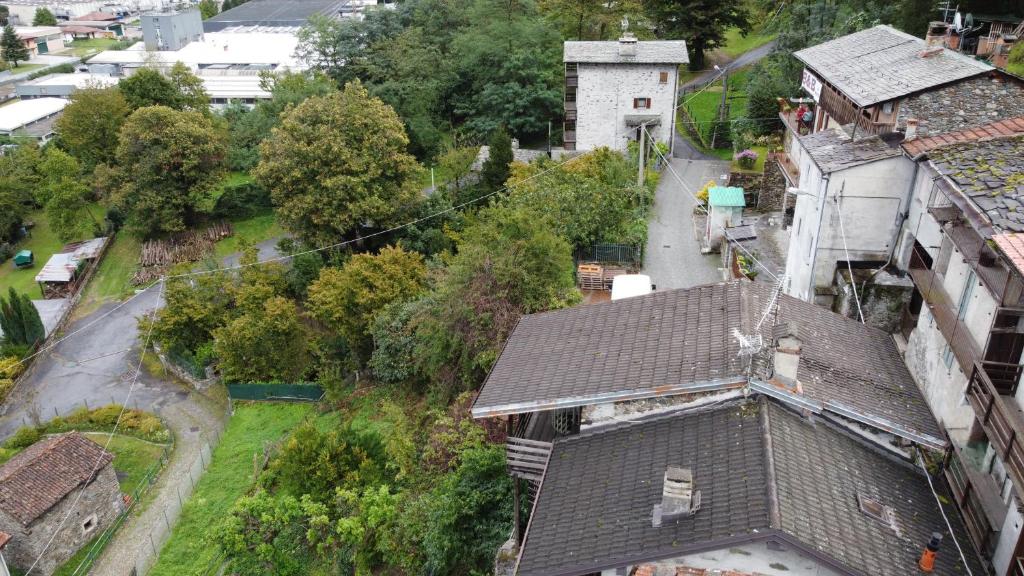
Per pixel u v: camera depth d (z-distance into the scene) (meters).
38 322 55.44
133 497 38.75
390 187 56.88
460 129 76.00
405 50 77.62
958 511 17.42
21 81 130.00
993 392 16.95
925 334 24.84
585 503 17.03
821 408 17.53
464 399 30.38
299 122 56.06
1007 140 22.28
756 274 38.66
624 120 62.41
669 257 45.44
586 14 76.38
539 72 71.75
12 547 33.69
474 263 35.91
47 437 43.69
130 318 59.03
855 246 29.30
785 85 55.25
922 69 30.56
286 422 42.66
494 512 23.67
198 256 65.31
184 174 65.88
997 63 36.97
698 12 73.19
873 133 29.98
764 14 76.06
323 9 139.00
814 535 14.28
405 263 45.03
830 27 55.56
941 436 17.84
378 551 26.23
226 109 84.31
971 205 19.42
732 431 17.28
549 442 21.27
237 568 27.05
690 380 18.27
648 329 21.56
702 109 69.25
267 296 48.47
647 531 15.41
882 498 16.55
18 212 72.56
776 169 46.78
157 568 32.84
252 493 36.12
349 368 45.53
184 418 46.00
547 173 50.84
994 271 18.64
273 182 55.38
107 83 87.50
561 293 36.31
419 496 26.28
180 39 129.00
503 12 76.94
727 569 14.90
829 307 30.22
